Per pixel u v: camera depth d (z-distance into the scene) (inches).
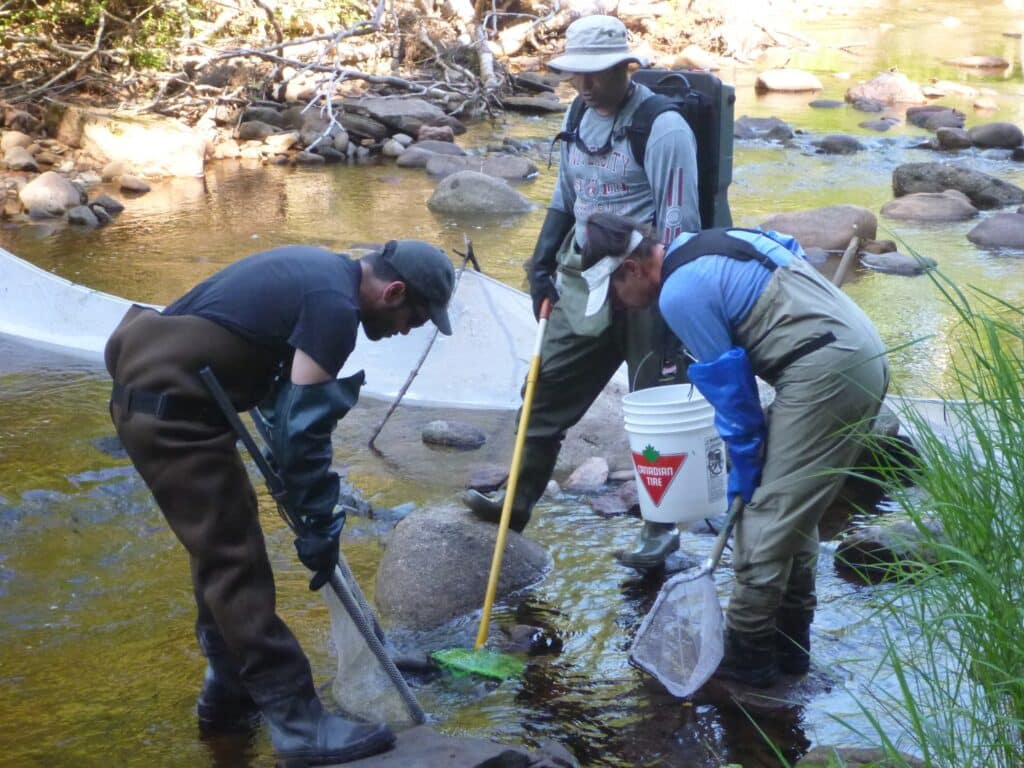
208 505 125.3
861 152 515.8
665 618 145.1
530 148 512.4
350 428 234.2
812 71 730.2
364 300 130.5
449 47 613.0
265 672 128.3
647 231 149.2
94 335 272.8
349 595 134.1
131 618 162.9
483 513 180.7
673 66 735.1
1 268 278.7
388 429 234.4
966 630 113.6
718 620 143.7
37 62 518.3
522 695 147.7
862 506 201.2
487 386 247.8
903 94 629.3
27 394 243.6
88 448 218.2
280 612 165.2
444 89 581.9
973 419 122.6
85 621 161.9
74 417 232.7
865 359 138.6
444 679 150.9
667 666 145.3
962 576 116.1
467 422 237.8
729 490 144.6
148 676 149.4
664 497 168.2
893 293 323.3
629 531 192.1
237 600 127.0
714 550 144.9
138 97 514.0
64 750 134.5
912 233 389.4
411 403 248.1
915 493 175.5
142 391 124.0
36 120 473.4
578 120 173.8
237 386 126.1
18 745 135.2
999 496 115.6
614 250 147.9
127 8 515.5
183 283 319.3
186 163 454.9
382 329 133.9
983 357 134.7
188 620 162.6
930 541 121.3
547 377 175.6
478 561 173.2
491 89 588.1
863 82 650.2
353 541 187.8
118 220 387.9
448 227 385.1
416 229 381.4
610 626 164.1
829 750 129.2
